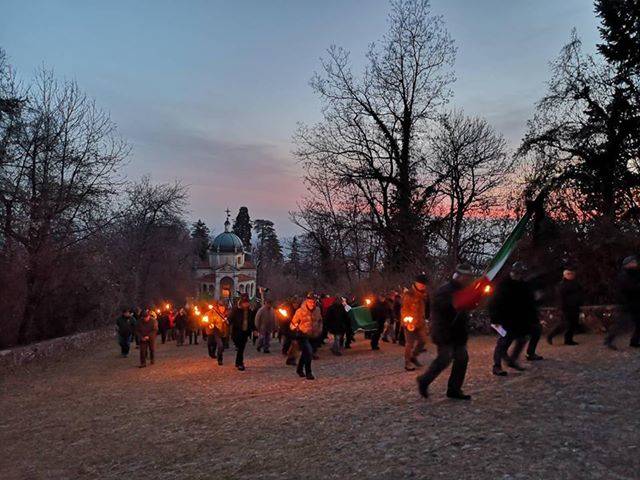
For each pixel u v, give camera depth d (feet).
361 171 101.04
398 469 17.57
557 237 54.90
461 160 98.37
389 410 25.32
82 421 33.55
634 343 35.32
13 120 82.33
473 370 32.99
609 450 17.31
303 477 18.25
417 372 37.37
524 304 29.94
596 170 75.72
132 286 164.45
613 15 77.20
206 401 34.83
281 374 44.32
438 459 17.98
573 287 40.04
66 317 105.60
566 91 80.12
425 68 98.37
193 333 96.73
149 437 27.35
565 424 20.29
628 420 20.13
